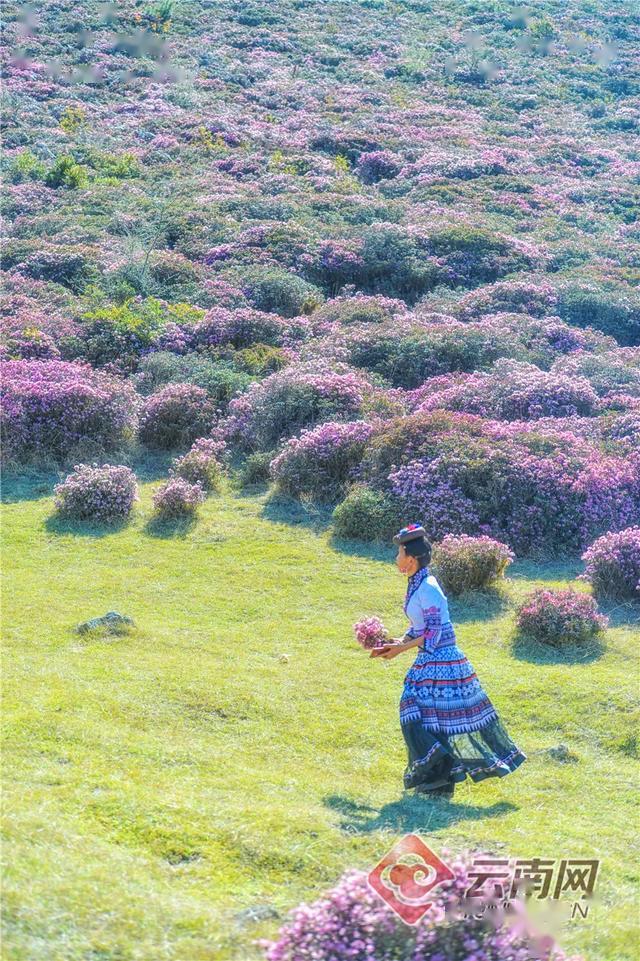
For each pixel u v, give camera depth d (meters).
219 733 7.44
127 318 21.52
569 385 18.38
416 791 6.52
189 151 40.62
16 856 4.59
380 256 28.70
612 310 25.59
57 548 12.89
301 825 5.48
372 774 6.93
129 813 5.41
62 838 4.93
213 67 52.97
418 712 6.38
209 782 6.23
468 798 6.59
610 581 11.74
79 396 16.98
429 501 13.76
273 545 13.34
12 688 7.72
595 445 15.91
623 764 7.48
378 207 33.78
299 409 17.31
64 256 26.38
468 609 11.38
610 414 17.55
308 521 14.32
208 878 4.85
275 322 22.38
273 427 17.22
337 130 44.56
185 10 60.69
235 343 21.91
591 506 14.02
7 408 16.42
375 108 49.50
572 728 8.07
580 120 51.66
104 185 35.66
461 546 11.94
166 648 9.52
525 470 14.30
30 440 16.45
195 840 5.21
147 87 49.03
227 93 49.66
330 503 14.90
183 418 17.53
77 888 4.41
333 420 16.92
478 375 19.28
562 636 10.14
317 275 27.98
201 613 10.91
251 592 11.67
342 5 66.31
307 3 65.62
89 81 49.19
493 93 54.75
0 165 36.91
